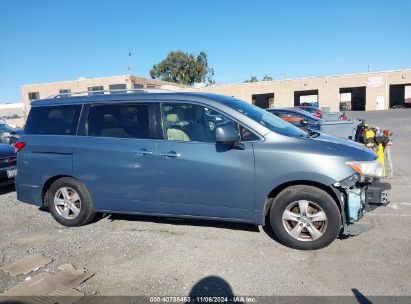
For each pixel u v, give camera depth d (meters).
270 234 4.77
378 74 48.22
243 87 53.38
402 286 3.43
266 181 4.29
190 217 4.73
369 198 4.30
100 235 4.98
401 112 39.50
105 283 3.69
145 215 5.22
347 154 4.18
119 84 47.69
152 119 4.87
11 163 7.71
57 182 5.37
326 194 4.16
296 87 51.00
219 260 4.10
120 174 4.93
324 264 3.92
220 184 4.47
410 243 4.38
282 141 4.33
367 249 4.25
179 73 72.75
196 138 4.62
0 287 3.68
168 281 3.68
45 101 5.62
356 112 45.03
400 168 9.34
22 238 5.02
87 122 5.24
